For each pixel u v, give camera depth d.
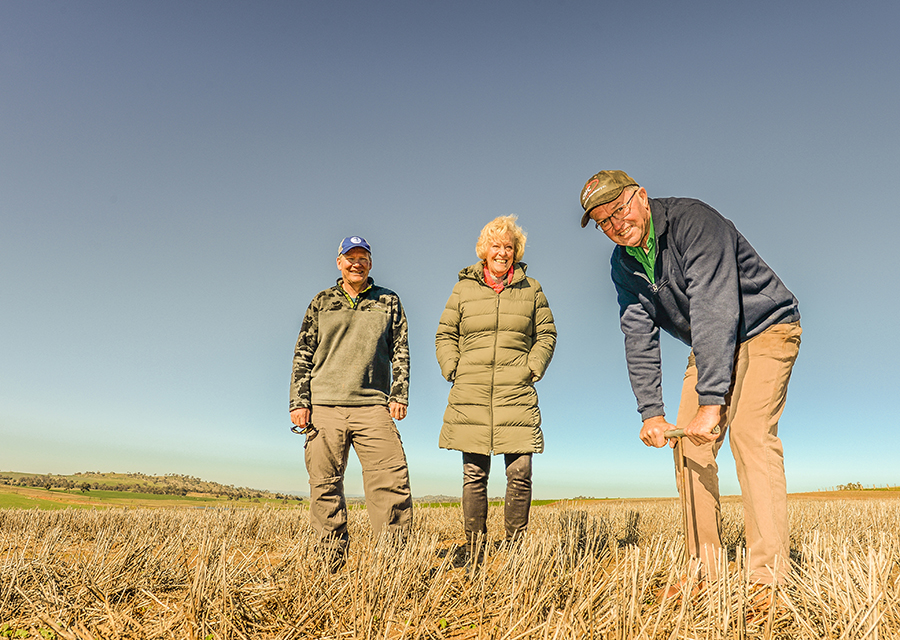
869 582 1.82
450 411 3.82
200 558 2.38
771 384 2.44
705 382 2.40
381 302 3.69
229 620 2.04
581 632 1.82
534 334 3.92
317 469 3.42
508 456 3.72
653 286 2.76
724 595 1.79
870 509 6.28
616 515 5.84
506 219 3.88
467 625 2.21
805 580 2.06
